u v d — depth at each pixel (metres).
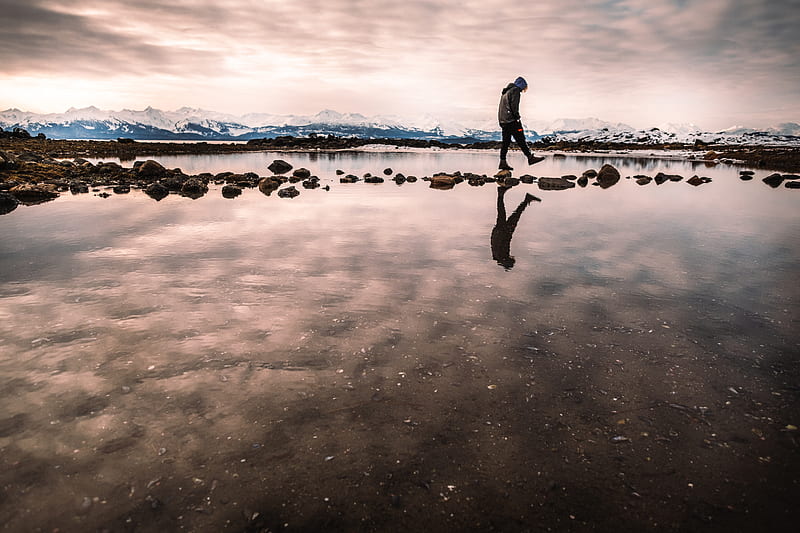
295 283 4.52
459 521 1.83
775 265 5.22
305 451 2.19
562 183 14.34
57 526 1.78
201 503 1.89
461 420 2.42
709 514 1.87
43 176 15.54
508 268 5.09
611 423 2.41
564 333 3.43
